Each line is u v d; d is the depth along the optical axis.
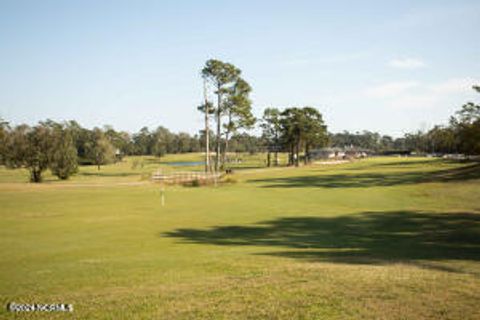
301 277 7.93
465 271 8.39
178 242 14.55
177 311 5.93
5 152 49.44
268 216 21.50
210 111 58.56
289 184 42.03
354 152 154.00
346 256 11.26
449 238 14.77
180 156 162.75
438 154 121.44
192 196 31.89
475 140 52.84
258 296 6.57
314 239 15.16
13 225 18.44
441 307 5.73
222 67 56.56
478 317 5.33
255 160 129.25
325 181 44.22
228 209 24.34
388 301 6.06
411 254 11.56
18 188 37.16
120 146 140.38
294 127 89.75
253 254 11.85
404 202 25.95
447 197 26.81
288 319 5.43
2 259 11.42
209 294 6.83
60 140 51.78
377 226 17.97
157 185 41.91
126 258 11.30
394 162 81.31
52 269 9.74
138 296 6.86
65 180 50.91
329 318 5.41
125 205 26.09
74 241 14.64
